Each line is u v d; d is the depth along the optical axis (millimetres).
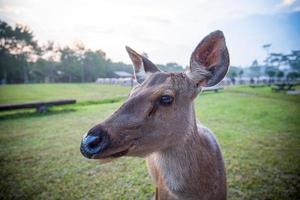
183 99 449
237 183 846
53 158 1129
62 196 812
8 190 849
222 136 1375
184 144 458
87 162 1072
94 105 2748
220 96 3316
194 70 473
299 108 2236
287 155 1086
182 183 465
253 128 1548
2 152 1212
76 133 1545
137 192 820
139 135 416
